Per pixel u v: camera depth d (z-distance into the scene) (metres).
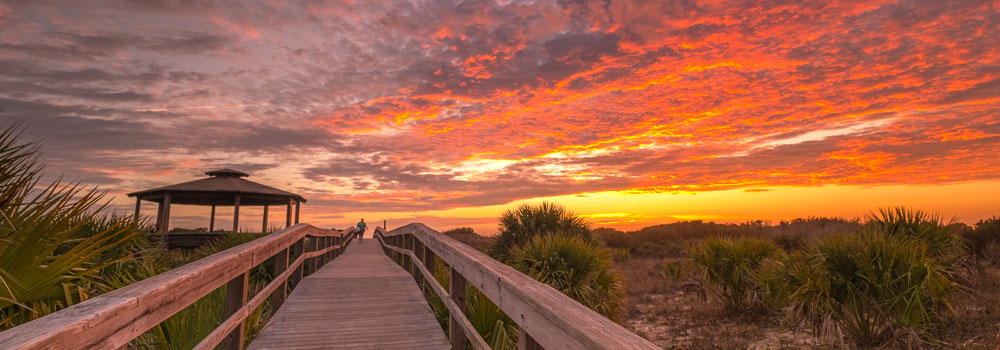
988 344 5.95
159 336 3.74
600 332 1.46
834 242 7.24
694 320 9.80
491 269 2.86
